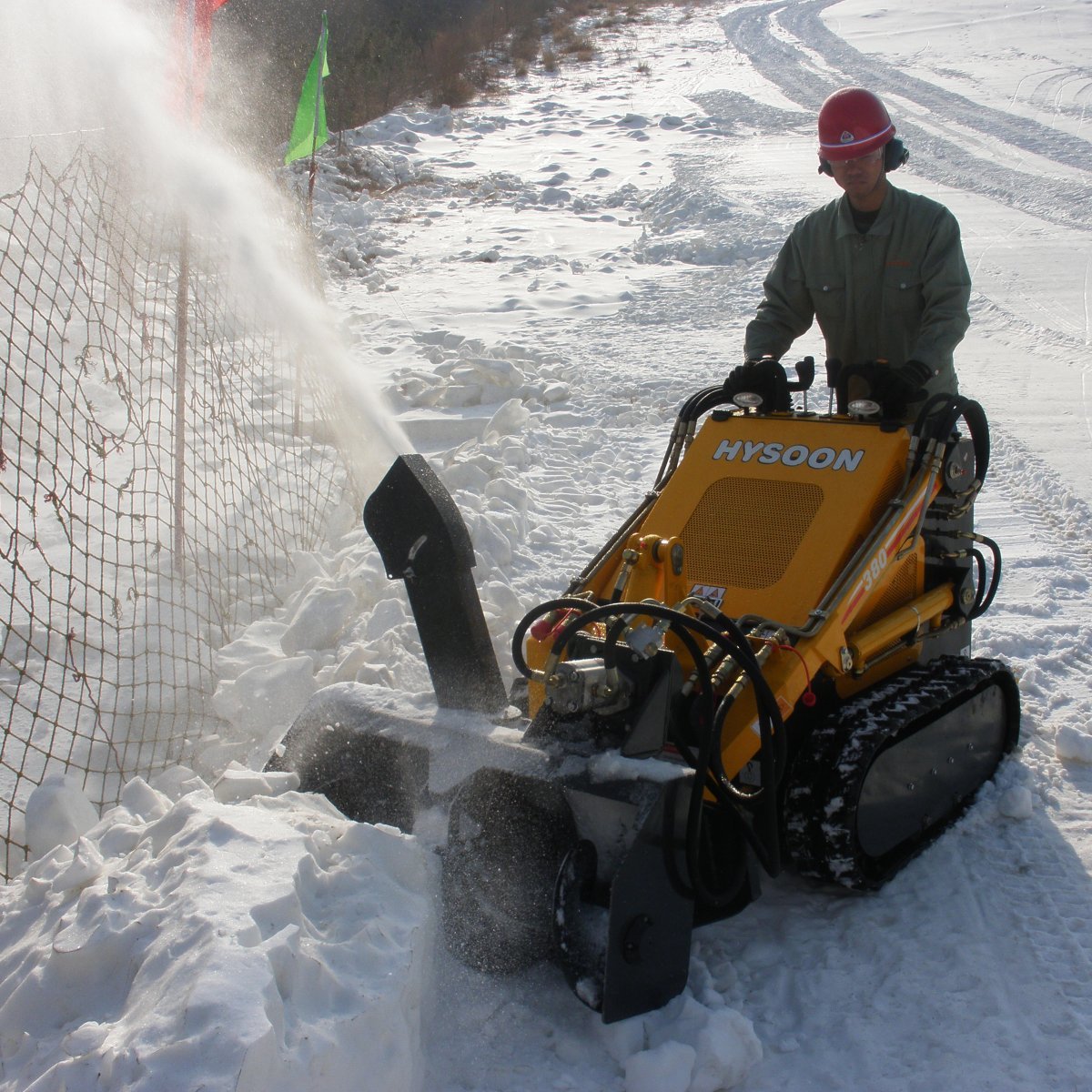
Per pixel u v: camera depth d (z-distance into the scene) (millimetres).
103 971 2373
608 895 2852
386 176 20078
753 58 32094
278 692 4090
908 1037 2789
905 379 3611
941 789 3596
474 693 3164
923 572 3850
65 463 6516
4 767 3893
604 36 36719
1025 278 12203
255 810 2799
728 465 3746
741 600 3406
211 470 6504
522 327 11305
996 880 3395
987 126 21875
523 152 22688
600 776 2787
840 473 3555
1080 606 5219
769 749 2855
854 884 3160
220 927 2287
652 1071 2533
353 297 12695
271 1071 2080
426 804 2943
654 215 17438
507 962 2951
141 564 5344
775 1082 2656
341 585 5141
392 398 8492
